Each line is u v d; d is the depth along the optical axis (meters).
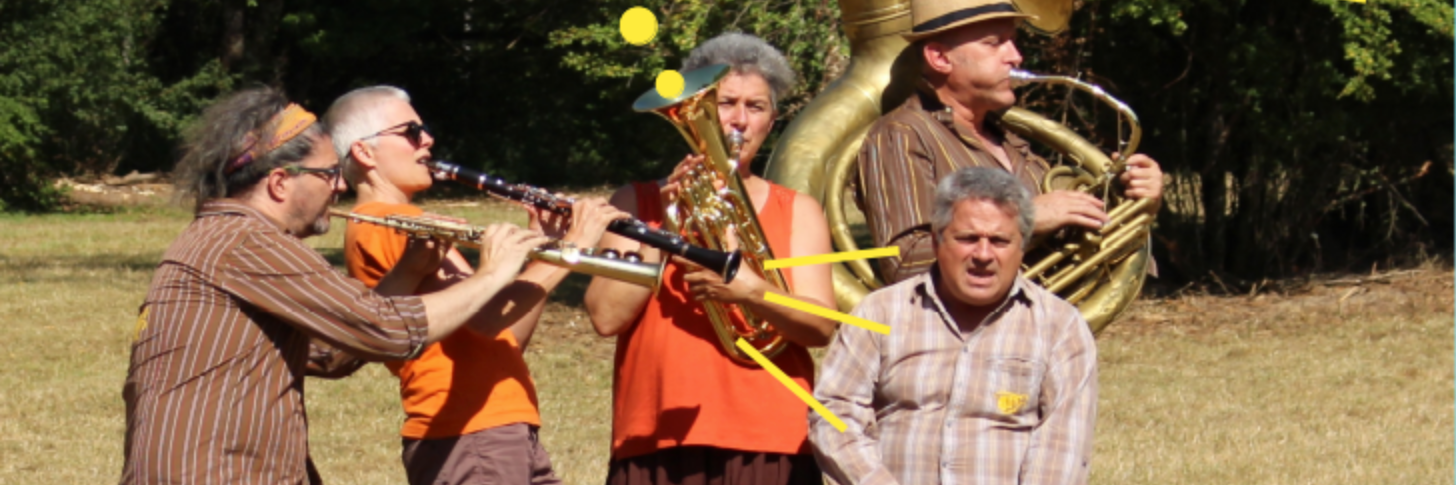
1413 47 15.03
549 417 11.12
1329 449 9.93
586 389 12.23
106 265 20.44
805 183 6.57
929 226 5.38
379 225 4.44
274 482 4.11
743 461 4.82
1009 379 4.65
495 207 30.27
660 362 4.85
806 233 4.98
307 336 4.27
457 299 4.24
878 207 5.52
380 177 4.88
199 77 34.72
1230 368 12.97
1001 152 5.82
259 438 4.06
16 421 10.73
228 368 4.03
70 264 20.47
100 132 33.84
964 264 4.60
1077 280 5.79
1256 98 15.72
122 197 32.97
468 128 39.47
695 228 4.69
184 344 4.01
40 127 30.23
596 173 39.12
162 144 37.00
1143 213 5.74
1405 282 16.75
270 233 4.12
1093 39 15.35
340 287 4.10
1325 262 18.38
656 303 4.91
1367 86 14.51
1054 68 14.87
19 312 15.61
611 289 4.91
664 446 4.80
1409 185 17.80
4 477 9.11
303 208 4.27
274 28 36.75
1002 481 4.61
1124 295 5.79
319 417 10.96
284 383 4.15
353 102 4.89
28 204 30.89
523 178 38.81
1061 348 4.70
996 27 5.50
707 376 4.81
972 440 4.63
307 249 4.14
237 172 4.18
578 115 38.81
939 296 4.75
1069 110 15.71
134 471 4.02
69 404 11.36
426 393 4.95
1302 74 15.41
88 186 34.06
